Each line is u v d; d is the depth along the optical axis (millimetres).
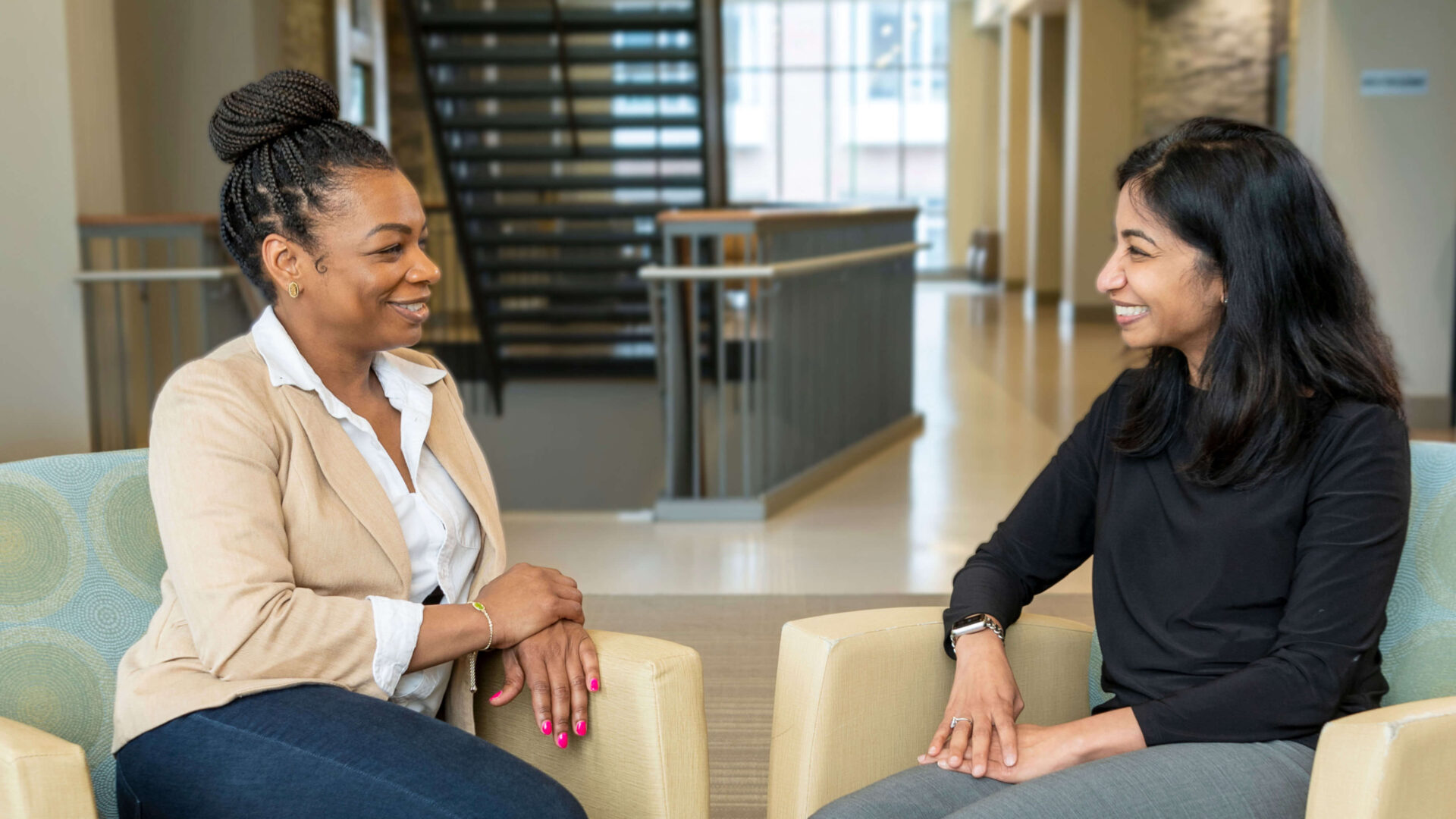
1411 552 1462
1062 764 1325
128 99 6320
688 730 1347
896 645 1444
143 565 1471
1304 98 6719
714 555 4156
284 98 1317
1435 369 6578
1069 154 12695
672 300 4719
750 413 4992
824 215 5316
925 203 20797
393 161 1372
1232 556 1351
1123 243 1413
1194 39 11984
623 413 8523
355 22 10148
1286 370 1330
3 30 4523
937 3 20391
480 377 8672
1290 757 1274
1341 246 1346
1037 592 1604
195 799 1217
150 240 5703
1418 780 1086
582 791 1400
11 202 4594
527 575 1406
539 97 7625
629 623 3396
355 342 1383
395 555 1357
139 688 1267
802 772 1404
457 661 1438
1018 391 8016
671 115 7699
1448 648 1407
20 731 1075
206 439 1275
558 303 8414
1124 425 1464
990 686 1397
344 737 1198
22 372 4668
